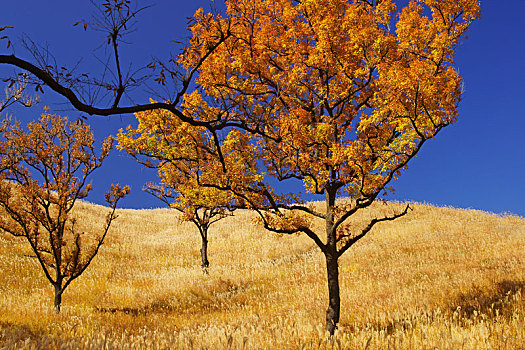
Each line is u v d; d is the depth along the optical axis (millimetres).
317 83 9852
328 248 9727
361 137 8852
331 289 9500
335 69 9289
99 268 23906
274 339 6750
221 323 11812
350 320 10016
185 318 13688
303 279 18406
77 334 9875
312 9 9258
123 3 4414
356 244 24828
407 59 9602
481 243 19797
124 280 21969
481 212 33219
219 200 10383
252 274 20391
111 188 15664
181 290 18203
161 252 29750
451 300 9883
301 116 9234
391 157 8711
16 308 12680
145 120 10719
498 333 5953
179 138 9836
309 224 10016
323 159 8867
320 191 9727
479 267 14266
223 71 9297
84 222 35312
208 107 9727
